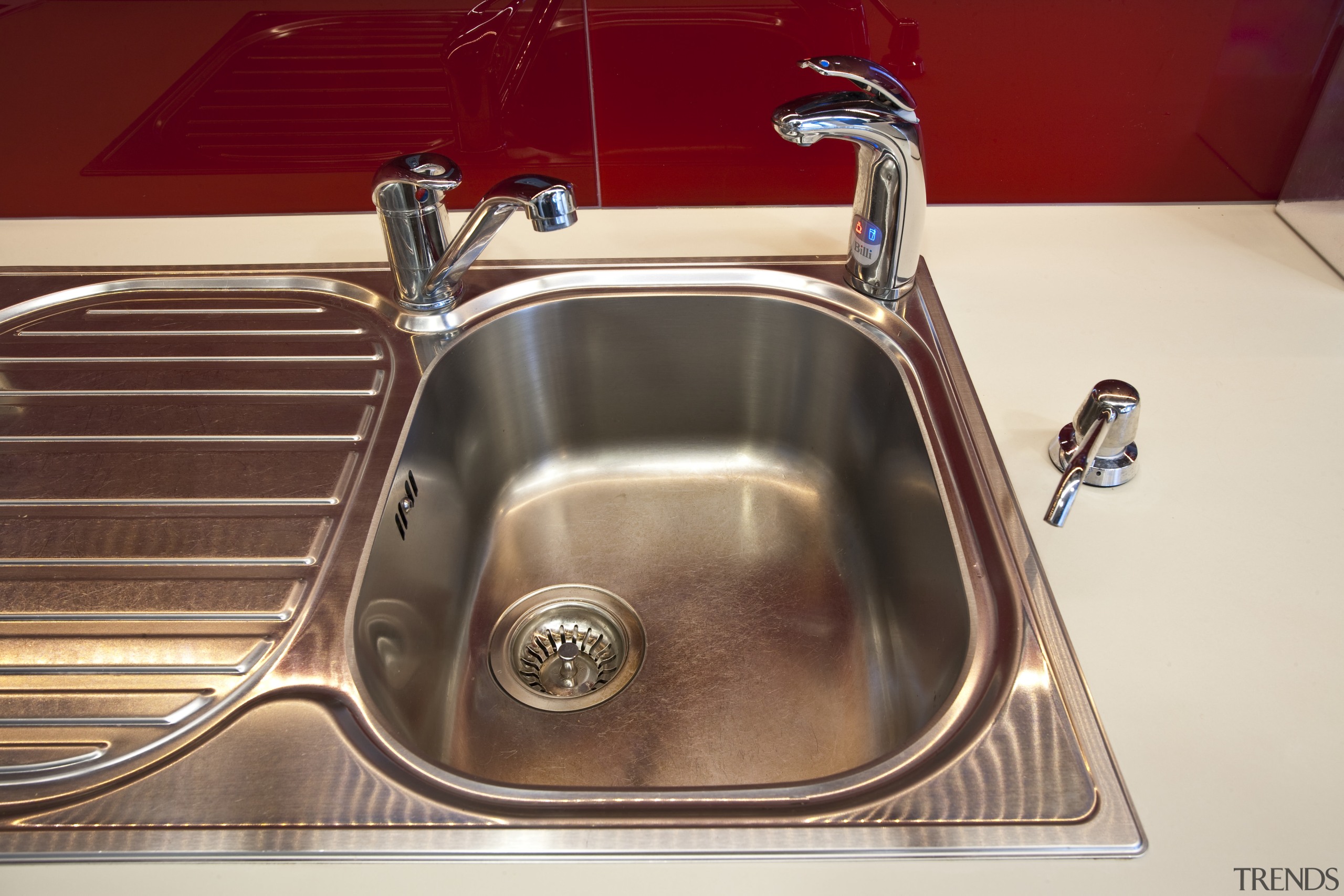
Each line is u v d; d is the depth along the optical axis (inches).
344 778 18.5
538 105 34.2
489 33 32.4
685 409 35.8
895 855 16.8
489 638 30.8
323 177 36.0
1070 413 27.2
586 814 17.8
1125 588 22.0
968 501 25.0
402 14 31.9
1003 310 31.5
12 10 31.1
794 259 33.9
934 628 25.2
